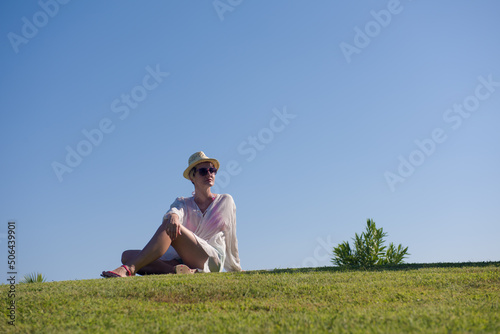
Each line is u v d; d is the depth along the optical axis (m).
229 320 4.08
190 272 8.48
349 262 11.16
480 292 5.30
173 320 4.18
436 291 5.38
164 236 8.46
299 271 7.25
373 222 11.45
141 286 5.61
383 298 5.00
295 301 4.95
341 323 3.76
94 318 4.33
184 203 9.84
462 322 3.68
